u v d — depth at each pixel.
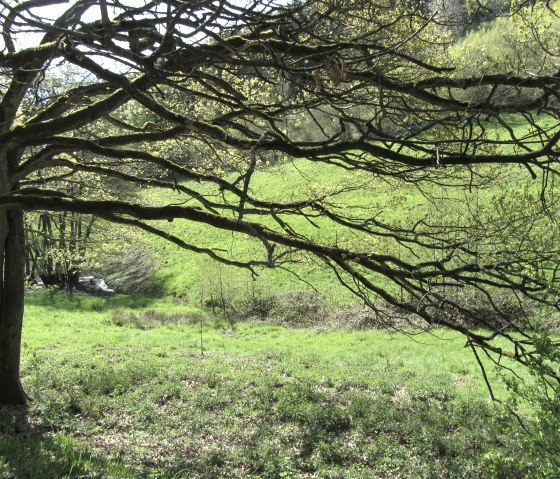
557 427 5.32
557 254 7.53
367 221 9.50
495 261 8.09
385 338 24.55
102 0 5.31
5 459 7.78
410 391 16.11
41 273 39.06
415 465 11.01
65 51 6.33
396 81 7.18
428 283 7.56
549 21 6.93
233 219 7.58
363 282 7.85
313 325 28.78
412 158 7.20
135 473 9.00
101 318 30.69
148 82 7.38
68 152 11.39
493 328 7.07
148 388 15.34
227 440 11.84
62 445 9.37
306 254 11.17
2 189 10.30
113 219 10.20
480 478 10.42
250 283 33.16
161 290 38.31
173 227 45.56
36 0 7.50
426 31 8.80
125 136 9.33
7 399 12.22
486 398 15.31
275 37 7.59
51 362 18.27
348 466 11.07
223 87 6.46
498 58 7.61
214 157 12.95
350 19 8.39
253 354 21.84
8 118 9.32
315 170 28.31
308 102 7.30
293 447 11.74
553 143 6.45
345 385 16.66
